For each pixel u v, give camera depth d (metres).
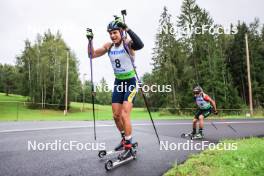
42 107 48.00
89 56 4.60
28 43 57.41
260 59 46.34
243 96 44.19
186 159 4.82
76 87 54.06
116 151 4.74
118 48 4.45
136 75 4.52
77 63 57.38
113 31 4.43
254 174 3.71
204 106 7.88
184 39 41.06
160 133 8.60
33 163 4.14
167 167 4.21
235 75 45.22
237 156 4.78
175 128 10.44
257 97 43.47
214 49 40.62
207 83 36.62
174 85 38.22
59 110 50.47
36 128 8.57
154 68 41.09
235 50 45.44
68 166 4.05
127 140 4.38
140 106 60.81
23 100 64.69
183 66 39.28
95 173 3.75
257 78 44.91
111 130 8.73
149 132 8.70
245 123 14.11
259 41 50.50
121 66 4.45
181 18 41.53
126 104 4.38
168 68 38.97
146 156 4.95
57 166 4.04
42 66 53.19
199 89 7.88
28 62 56.44
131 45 4.41
